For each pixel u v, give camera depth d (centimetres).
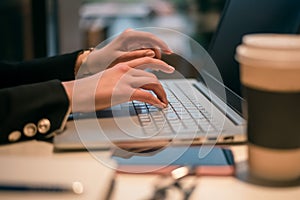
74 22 209
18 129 76
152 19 208
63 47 209
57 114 78
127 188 61
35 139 77
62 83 83
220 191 60
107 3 221
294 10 85
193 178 64
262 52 58
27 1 196
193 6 205
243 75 62
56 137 76
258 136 61
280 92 58
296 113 59
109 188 60
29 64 109
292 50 57
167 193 60
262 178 63
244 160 69
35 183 59
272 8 94
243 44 63
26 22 198
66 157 70
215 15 196
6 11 196
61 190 58
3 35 199
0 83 106
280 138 60
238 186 61
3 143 76
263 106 60
